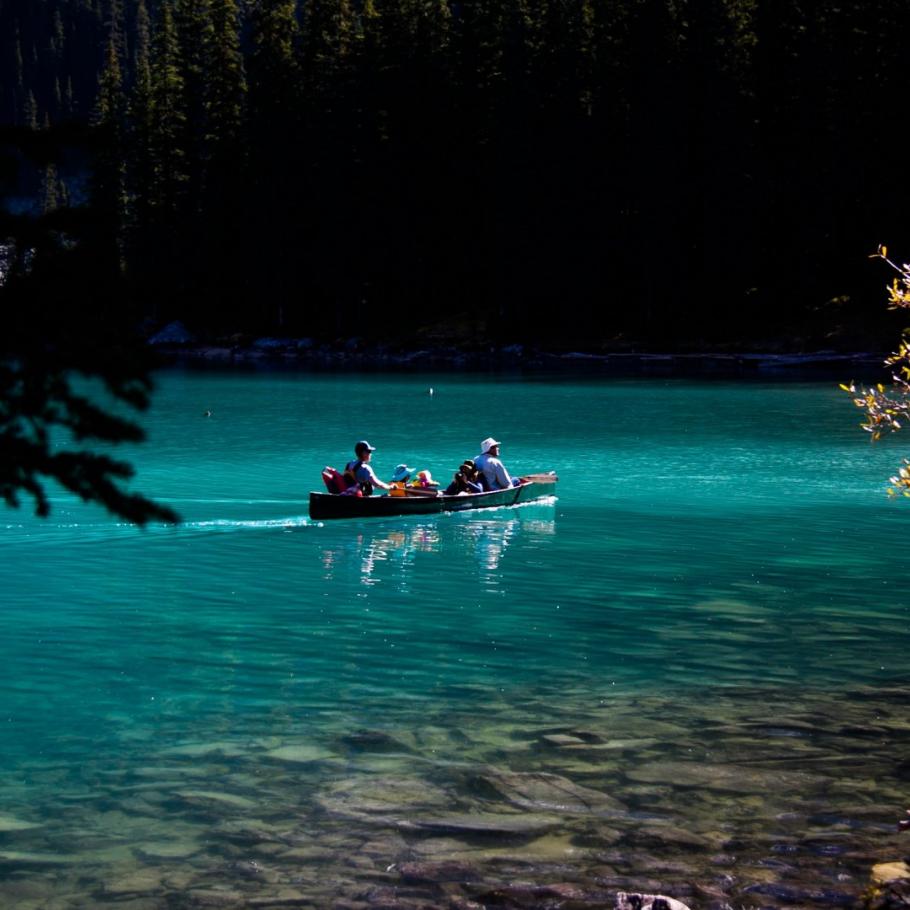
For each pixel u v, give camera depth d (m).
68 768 7.21
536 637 10.59
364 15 81.94
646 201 69.12
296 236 83.12
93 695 8.75
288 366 69.38
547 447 28.03
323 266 81.12
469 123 78.25
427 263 80.56
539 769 7.18
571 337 73.38
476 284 80.56
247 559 14.45
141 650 10.09
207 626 11.00
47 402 3.42
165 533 16.17
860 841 6.14
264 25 85.00
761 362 60.22
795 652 10.02
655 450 27.41
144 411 3.57
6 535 15.77
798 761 7.32
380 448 27.91
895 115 62.00
